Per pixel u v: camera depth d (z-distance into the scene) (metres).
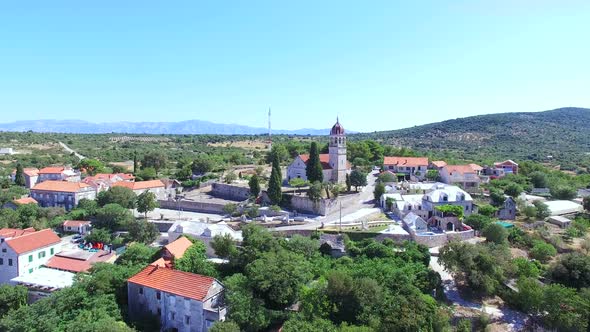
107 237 101.44
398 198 117.19
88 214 119.31
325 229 97.81
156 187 146.88
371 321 60.47
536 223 105.00
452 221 100.00
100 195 128.00
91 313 60.09
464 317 67.12
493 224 92.88
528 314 69.00
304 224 104.31
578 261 74.88
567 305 65.50
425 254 82.69
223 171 180.12
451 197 110.25
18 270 83.06
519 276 75.38
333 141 144.12
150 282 65.38
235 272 76.00
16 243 84.81
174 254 76.31
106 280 67.50
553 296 66.00
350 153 187.12
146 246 89.81
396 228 98.06
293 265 70.38
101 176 159.62
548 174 163.25
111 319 57.47
